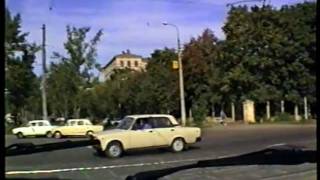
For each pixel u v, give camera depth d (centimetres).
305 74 5988
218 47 6450
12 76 5859
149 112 7325
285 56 5959
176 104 6912
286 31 6003
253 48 6000
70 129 4694
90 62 6831
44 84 5691
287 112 6556
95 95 7525
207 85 6644
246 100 6069
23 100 6334
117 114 7938
